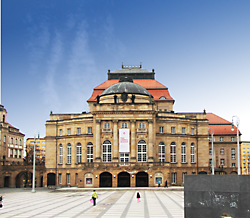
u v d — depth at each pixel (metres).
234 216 24.77
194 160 90.94
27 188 87.31
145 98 89.06
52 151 94.62
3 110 103.81
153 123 82.06
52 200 53.00
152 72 114.88
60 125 94.62
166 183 75.50
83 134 87.94
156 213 37.12
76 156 89.12
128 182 77.38
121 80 93.69
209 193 25.27
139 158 80.75
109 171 76.12
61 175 92.50
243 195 24.80
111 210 39.69
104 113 81.44
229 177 25.17
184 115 91.94
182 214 36.34
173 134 87.94
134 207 42.22
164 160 86.38
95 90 108.38
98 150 80.69
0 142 99.56
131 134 80.69
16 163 110.06
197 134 92.44
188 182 25.64
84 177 76.75
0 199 43.16
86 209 40.75
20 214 37.22
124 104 81.81
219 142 111.50
